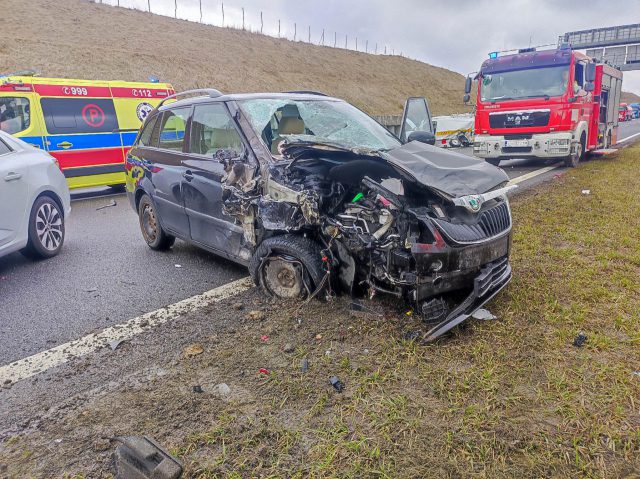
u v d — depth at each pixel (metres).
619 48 37.12
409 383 2.90
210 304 4.25
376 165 3.79
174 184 5.22
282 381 2.98
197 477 2.25
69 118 10.38
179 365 3.26
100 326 3.98
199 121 5.06
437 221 3.36
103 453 2.47
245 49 45.91
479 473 2.21
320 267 3.83
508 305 3.81
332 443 2.43
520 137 12.20
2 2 35.09
